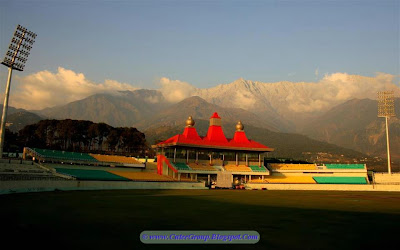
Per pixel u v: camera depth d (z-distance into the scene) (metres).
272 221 31.00
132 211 34.94
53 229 23.70
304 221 31.45
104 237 21.91
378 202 55.56
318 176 112.19
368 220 33.16
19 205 35.62
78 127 126.88
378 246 21.66
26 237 20.98
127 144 141.62
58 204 37.84
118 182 72.25
